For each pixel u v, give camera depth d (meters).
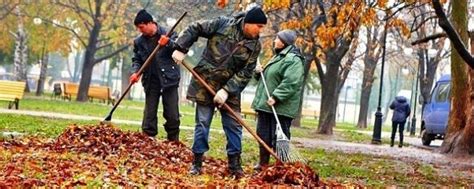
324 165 13.30
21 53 46.03
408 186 11.03
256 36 8.88
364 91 49.59
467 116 20.25
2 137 11.83
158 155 10.45
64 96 44.25
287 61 9.90
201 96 9.00
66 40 46.69
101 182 7.57
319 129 31.16
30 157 9.14
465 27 19.64
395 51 45.69
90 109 32.00
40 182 7.23
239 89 8.92
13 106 28.44
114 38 43.66
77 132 10.91
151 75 11.70
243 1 17.95
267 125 10.08
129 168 8.91
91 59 42.75
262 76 10.12
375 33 43.00
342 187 8.74
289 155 9.03
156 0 42.97
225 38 8.84
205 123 9.09
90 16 43.34
